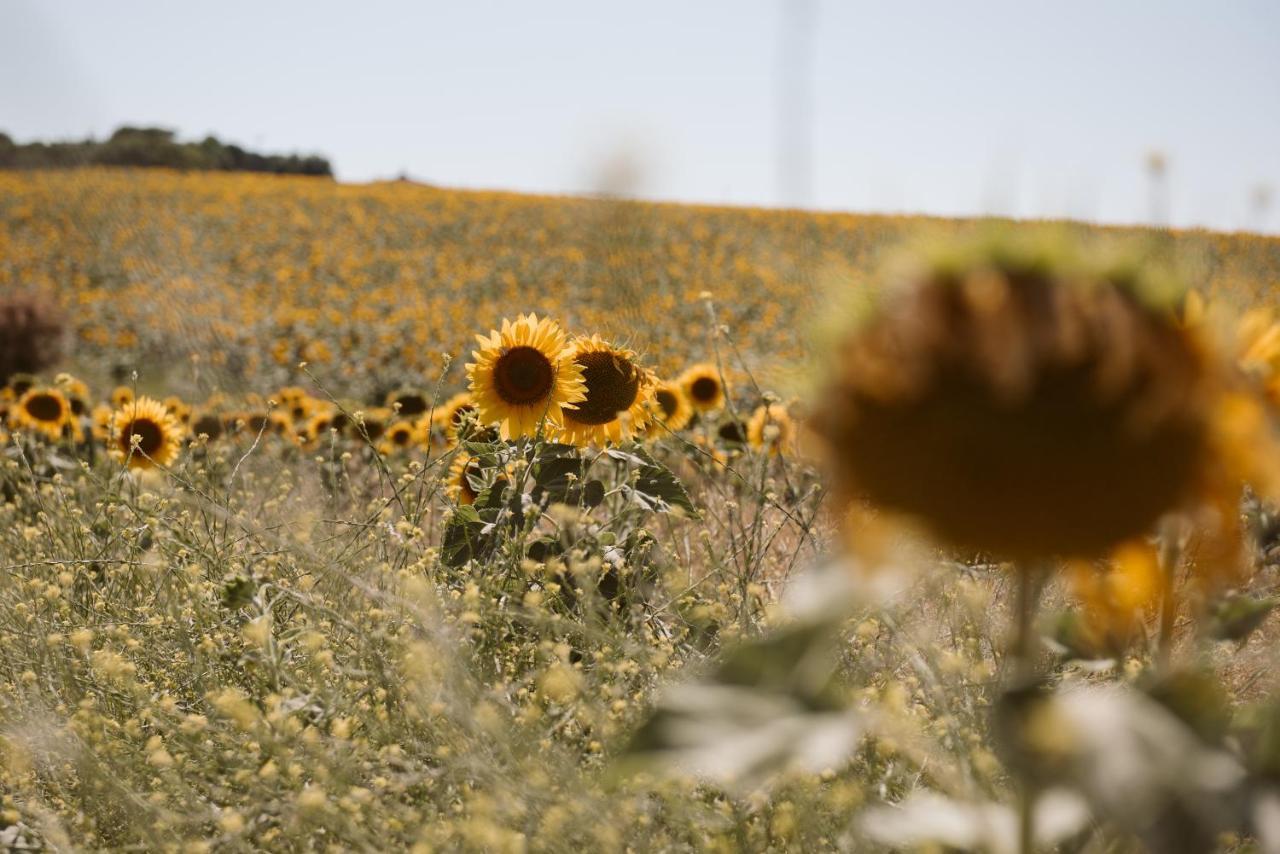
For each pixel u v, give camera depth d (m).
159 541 2.60
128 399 6.19
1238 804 0.82
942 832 1.15
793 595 0.92
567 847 1.43
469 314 17.69
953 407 0.81
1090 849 1.15
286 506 3.27
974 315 0.81
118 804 1.75
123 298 18.70
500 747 1.56
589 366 2.99
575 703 1.73
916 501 0.83
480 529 2.63
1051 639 1.17
